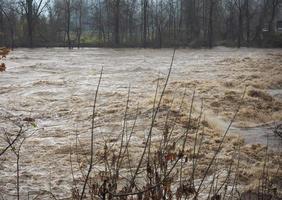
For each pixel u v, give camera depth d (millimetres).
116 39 69375
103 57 45719
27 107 18891
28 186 10172
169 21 70500
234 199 8539
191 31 71812
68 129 15430
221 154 12438
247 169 11070
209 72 30734
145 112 16812
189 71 31250
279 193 8867
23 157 12172
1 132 14562
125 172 9789
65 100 20234
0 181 10414
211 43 68750
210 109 18891
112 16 71000
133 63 37938
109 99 20016
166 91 21906
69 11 69438
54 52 54875
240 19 70562
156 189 4773
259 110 19438
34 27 69625
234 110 18984
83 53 53094
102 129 15219
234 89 23406
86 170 10742
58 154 12438
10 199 9508
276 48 67625
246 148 13297
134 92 21766
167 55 49625
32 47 67188
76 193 6477
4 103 19406
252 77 27953
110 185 4641
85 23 76250
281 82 26438
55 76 28562
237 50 61469
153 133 14398
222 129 15922
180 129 14711
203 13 74000
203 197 8594
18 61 39062
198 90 22281
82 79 26766
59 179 10492
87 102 19531
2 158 11977
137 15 72500
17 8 70750
